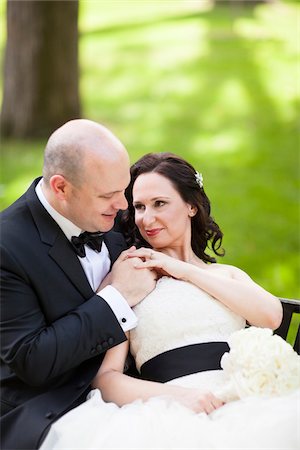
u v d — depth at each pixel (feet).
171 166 10.38
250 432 8.36
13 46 33.45
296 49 52.65
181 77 45.78
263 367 8.73
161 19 63.98
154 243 10.42
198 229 10.89
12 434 8.82
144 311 9.76
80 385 9.17
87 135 9.10
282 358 8.79
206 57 50.39
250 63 48.83
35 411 8.79
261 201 26.53
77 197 9.14
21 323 8.84
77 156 9.01
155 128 35.99
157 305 9.77
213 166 30.60
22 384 9.20
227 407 8.79
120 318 9.26
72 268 9.32
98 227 9.37
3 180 28.02
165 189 10.28
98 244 9.82
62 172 9.08
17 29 33.27
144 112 38.88
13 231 9.12
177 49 52.90
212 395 9.01
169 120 37.37
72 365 8.87
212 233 11.08
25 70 33.40
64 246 9.33
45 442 8.53
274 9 67.92
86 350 8.88
